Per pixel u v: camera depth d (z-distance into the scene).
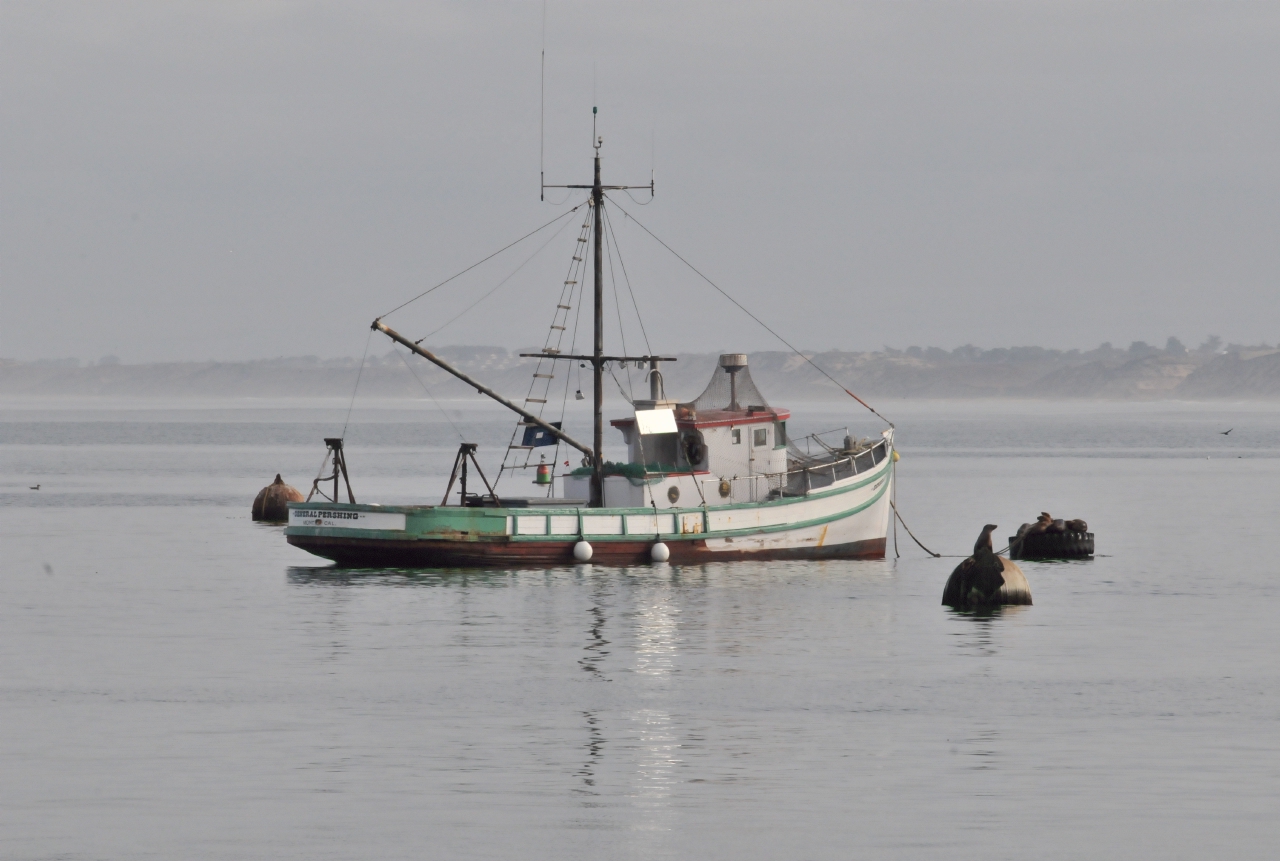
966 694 134.38
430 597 198.38
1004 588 191.62
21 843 90.75
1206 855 89.12
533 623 176.62
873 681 140.38
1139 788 103.12
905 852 89.56
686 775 106.19
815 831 93.31
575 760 110.19
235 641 164.38
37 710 127.31
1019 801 99.81
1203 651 158.12
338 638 166.25
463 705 129.38
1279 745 115.25
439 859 88.12
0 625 176.88
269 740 116.31
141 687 137.50
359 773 106.50
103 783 103.75
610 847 90.25
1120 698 132.62
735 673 144.75
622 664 149.62
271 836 92.19
